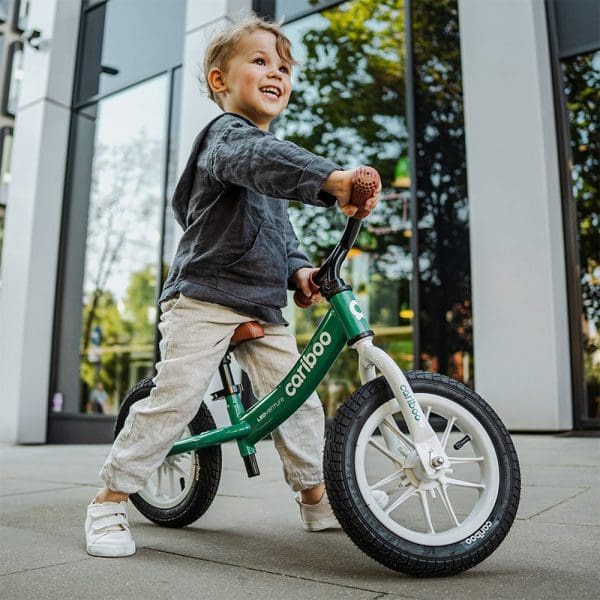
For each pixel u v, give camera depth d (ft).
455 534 4.32
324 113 17.62
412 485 4.48
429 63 16.07
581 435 12.75
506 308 13.57
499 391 13.51
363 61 17.25
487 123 14.17
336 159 17.49
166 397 5.28
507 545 5.05
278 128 18.11
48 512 6.92
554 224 13.58
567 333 13.64
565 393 13.34
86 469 11.22
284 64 5.87
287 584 4.12
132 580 4.24
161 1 19.44
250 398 13.94
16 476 10.18
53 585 4.14
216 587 4.07
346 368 16.06
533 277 13.35
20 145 20.74
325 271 4.93
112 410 18.88
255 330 5.44
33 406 19.38
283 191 4.47
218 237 5.38
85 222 20.40
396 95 16.97
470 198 14.20
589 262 13.92
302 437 5.78
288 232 6.08
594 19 14.15
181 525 6.07
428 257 15.47
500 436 4.55
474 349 13.89
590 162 14.07
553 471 8.70
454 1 15.97
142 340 18.56
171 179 18.39
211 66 5.93
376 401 4.50
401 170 16.76
